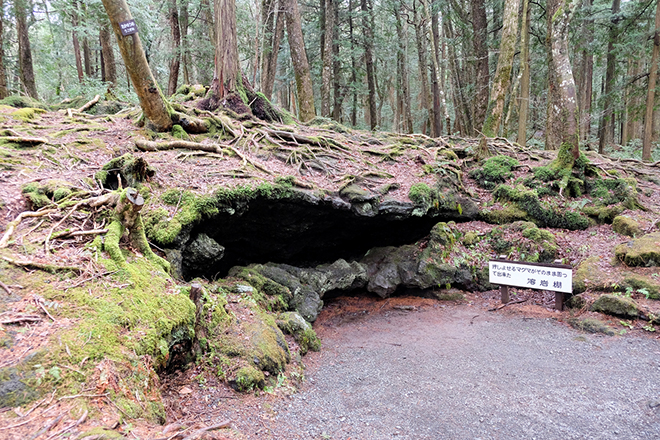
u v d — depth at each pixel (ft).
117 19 21.74
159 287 13.97
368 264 29.01
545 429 12.58
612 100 54.54
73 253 13.28
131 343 10.98
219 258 20.59
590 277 23.25
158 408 10.56
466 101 63.36
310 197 23.58
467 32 62.85
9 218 13.98
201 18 61.46
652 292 20.88
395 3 62.23
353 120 70.95
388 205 27.02
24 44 44.27
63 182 16.80
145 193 18.51
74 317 10.77
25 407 8.22
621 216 28.30
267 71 52.06
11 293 10.81
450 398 14.55
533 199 30.73
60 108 31.89
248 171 23.47
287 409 13.48
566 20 30.81
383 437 12.15
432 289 27.61
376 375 16.75
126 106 33.19
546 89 65.36
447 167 34.09
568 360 17.24
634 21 50.44
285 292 22.15
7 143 19.13
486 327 21.68
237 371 13.94
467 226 31.19
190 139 26.35
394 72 90.07
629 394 14.37
